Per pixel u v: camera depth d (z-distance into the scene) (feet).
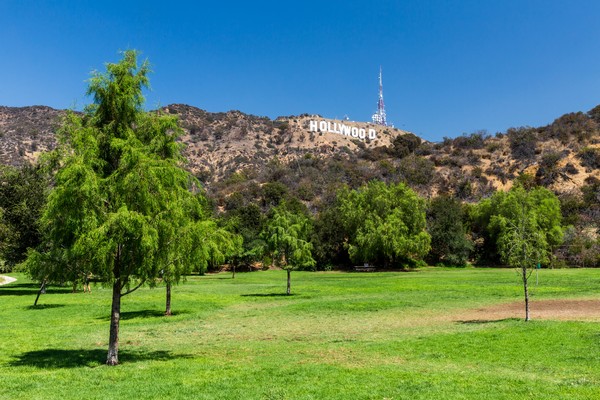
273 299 116.16
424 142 512.63
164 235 47.88
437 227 268.62
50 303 110.42
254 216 285.23
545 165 359.25
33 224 142.61
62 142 48.49
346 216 264.11
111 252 46.50
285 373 42.19
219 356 52.37
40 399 33.65
